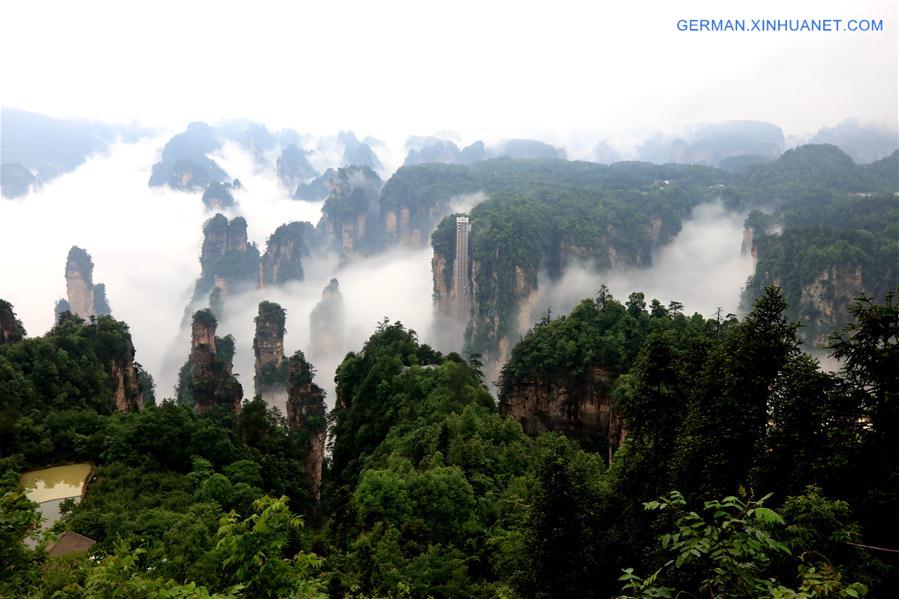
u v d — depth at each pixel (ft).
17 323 312.71
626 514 104.68
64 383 266.16
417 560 131.13
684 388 109.50
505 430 231.09
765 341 91.66
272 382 556.92
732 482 88.63
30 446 196.24
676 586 47.52
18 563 64.75
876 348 75.46
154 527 145.07
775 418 89.04
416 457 216.13
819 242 627.46
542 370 325.42
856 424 76.69
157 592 43.88
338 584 118.01
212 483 181.16
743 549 35.58
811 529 48.42
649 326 315.99
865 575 53.16
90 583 47.52
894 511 66.18
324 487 291.79
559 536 98.78
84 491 178.81
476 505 165.58
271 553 49.37
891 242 595.06
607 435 306.76
